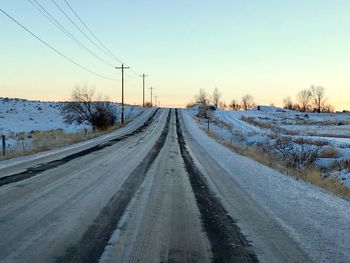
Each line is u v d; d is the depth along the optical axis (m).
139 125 59.62
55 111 83.81
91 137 34.88
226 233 6.88
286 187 12.06
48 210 8.05
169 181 12.34
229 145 30.64
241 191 11.09
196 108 117.69
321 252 6.02
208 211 8.48
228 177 13.79
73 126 61.50
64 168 14.50
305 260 5.66
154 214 8.02
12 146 25.33
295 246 6.27
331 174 20.62
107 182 11.67
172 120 72.75
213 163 18.09
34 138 34.16
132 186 11.16
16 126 58.00
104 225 7.07
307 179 14.30
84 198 9.31
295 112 135.38
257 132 54.50
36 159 17.41
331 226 7.55
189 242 6.30
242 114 112.12
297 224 7.62
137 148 24.59
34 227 6.82
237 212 8.48
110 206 8.57
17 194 9.57
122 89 65.19
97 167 14.98
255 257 5.73
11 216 7.51
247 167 17.05
